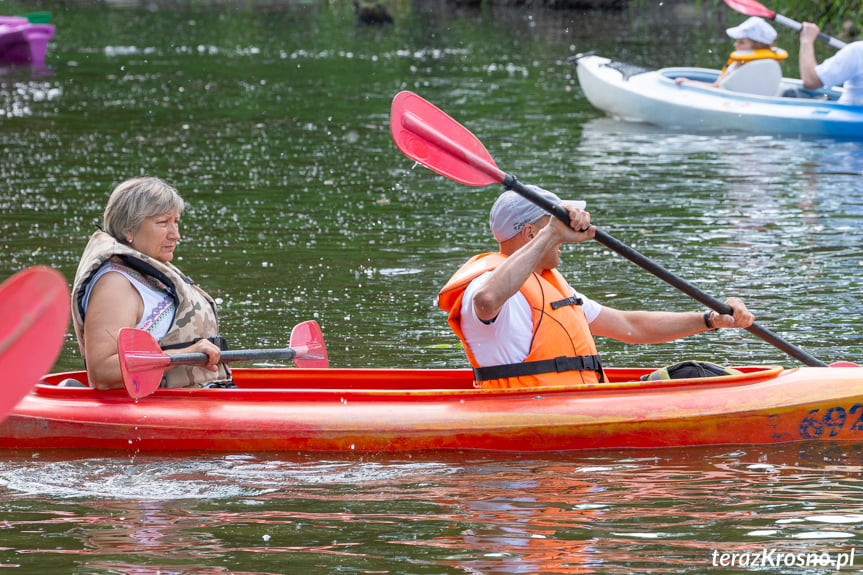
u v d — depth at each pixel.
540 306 14.17
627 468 13.13
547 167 35.91
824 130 40.09
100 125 44.69
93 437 14.02
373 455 13.73
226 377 15.28
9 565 10.21
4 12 107.56
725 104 42.06
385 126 44.53
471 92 53.59
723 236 26.39
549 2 105.94
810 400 14.00
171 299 14.44
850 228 26.89
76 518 11.49
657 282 22.44
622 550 10.51
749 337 18.89
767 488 12.31
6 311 6.32
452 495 12.18
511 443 13.80
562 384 14.25
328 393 14.21
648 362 17.72
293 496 12.21
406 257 24.88
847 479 12.59
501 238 14.20
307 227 27.95
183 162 37.12
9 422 14.12
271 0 127.88
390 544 10.73
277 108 49.38
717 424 13.91
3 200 30.83
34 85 56.75
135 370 13.52
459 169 14.44
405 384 15.88
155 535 11.01
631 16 97.75
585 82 47.09
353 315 20.27
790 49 64.12
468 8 111.69
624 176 34.28
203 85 57.03
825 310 20.05
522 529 11.12
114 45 77.81
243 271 23.53
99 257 14.04
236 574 10.02
